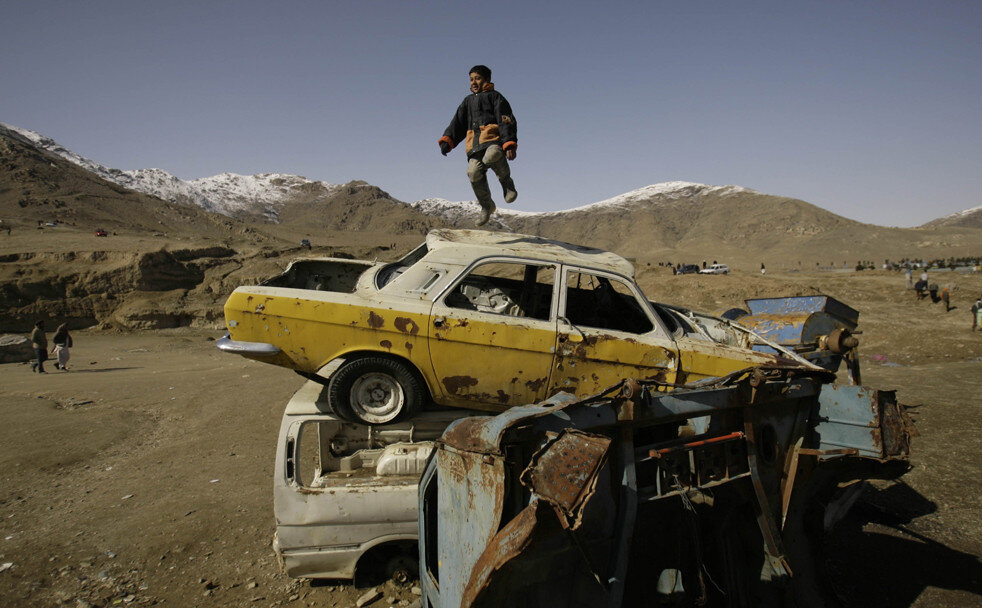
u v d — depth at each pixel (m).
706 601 2.61
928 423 6.58
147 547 4.25
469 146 4.34
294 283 5.01
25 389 10.95
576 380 3.87
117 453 6.88
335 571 3.48
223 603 3.52
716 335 4.70
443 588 2.39
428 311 3.78
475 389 3.81
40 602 3.52
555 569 2.23
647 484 2.57
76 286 29.97
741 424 2.84
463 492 2.26
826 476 3.14
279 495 3.41
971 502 4.45
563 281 4.06
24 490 5.52
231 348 3.72
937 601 3.21
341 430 3.86
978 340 12.29
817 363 5.02
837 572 3.57
